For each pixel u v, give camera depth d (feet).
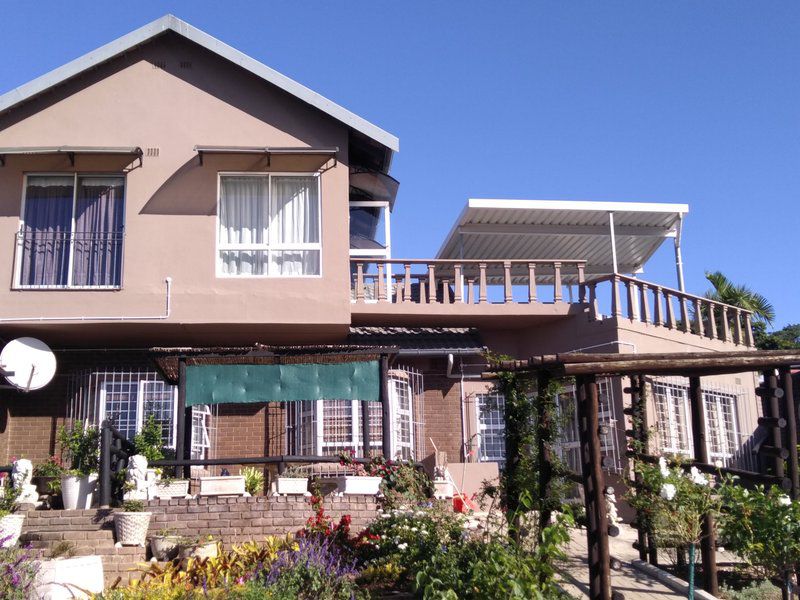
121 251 49.21
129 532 33.65
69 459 48.37
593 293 53.88
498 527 30.07
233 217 50.78
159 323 48.08
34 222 49.29
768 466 32.91
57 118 50.16
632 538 40.37
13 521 33.68
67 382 51.44
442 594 24.06
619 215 59.77
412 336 56.24
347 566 30.60
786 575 29.50
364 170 55.83
